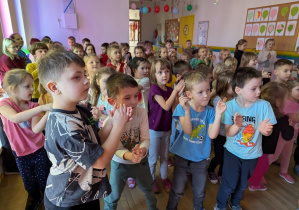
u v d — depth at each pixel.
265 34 4.17
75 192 0.77
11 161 1.73
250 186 1.78
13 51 2.55
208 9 5.96
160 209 1.55
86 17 5.31
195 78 1.20
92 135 0.79
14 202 1.49
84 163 0.68
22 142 1.37
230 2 5.06
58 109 0.72
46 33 5.10
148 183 1.30
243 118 1.29
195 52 4.83
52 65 0.67
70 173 0.74
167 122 1.61
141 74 2.01
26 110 1.26
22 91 1.28
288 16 3.64
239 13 4.82
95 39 5.54
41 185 1.52
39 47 2.59
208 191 1.75
